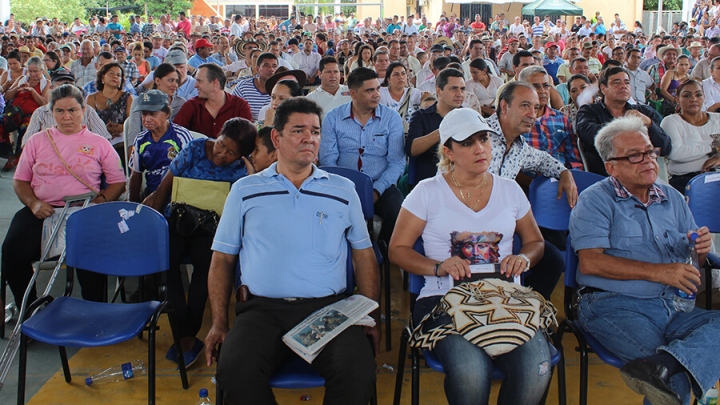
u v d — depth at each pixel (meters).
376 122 4.25
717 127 4.43
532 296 2.41
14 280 3.53
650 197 2.71
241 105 4.95
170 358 3.22
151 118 3.83
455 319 2.33
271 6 39.47
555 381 3.06
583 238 2.65
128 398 2.90
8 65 8.97
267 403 2.26
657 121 4.47
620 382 3.07
